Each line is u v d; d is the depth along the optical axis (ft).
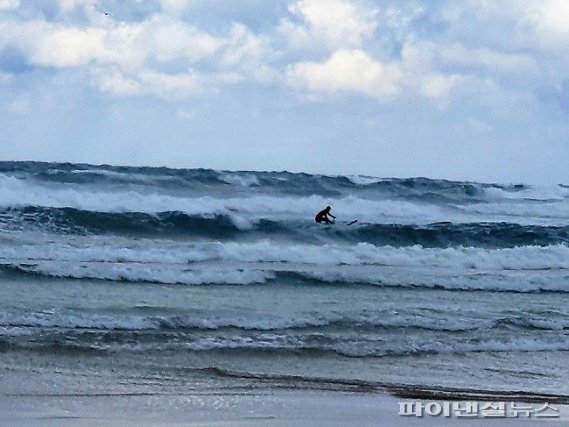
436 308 190.19
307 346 147.02
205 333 153.28
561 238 330.13
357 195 430.20
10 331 145.79
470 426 103.19
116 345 141.79
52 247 245.65
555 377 136.15
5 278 201.16
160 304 179.73
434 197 443.32
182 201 358.02
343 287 215.92
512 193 466.70
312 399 114.21
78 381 119.75
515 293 222.48
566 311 196.24
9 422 98.22
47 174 375.45
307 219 331.57
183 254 252.62
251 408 108.06
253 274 219.20
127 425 98.48
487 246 329.11
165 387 118.32
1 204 302.04
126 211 314.35
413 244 323.98
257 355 140.15
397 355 145.28
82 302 177.27
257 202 378.12
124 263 238.68
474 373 136.26
